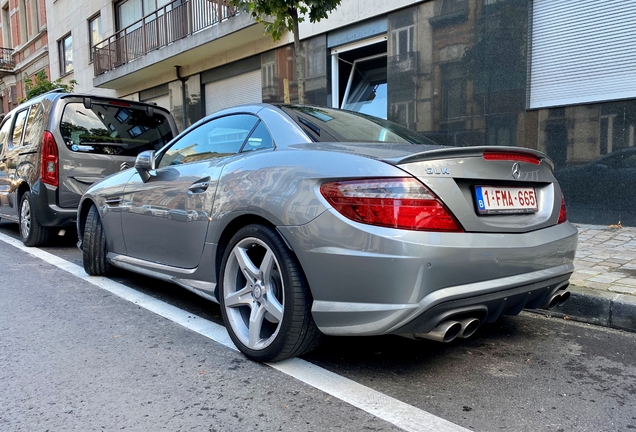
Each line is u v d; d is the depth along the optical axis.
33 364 2.80
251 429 2.12
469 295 2.24
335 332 2.38
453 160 2.34
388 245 2.17
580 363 2.84
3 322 3.54
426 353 2.98
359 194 2.27
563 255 2.76
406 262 2.14
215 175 3.13
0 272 5.12
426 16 8.23
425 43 8.28
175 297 4.21
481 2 7.56
